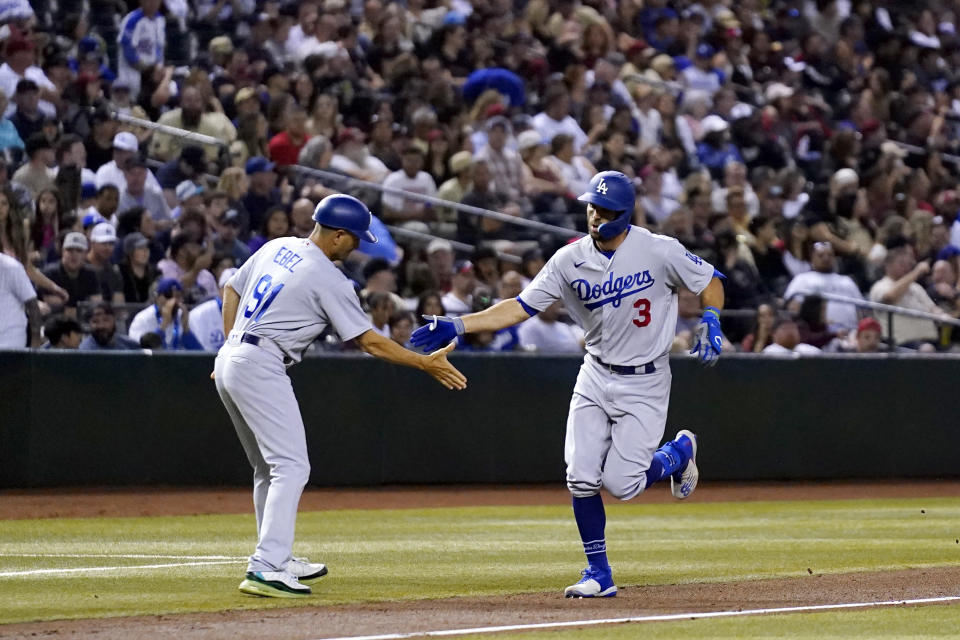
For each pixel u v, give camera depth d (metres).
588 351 22.73
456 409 46.56
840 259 60.59
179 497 41.59
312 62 57.28
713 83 71.94
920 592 22.92
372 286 48.16
